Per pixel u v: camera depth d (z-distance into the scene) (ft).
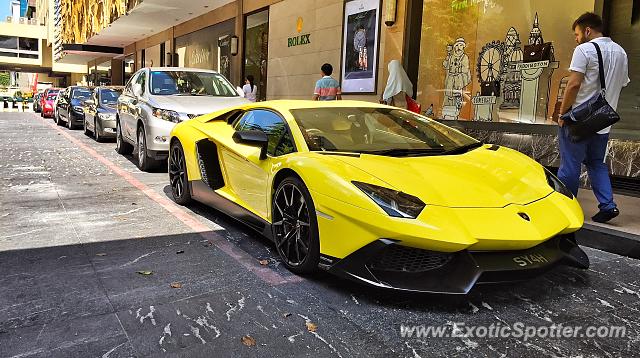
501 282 9.95
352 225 10.44
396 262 10.22
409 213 9.98
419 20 31.30
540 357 8.66
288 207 12.39
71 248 13.98
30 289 11.04
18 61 229.25
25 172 27.09
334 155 12.07
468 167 12.10
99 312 9.98
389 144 13.57
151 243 14.58
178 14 62.18
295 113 14.23
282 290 11.24
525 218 10.62
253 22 50.44
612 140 22.76
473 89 28.66
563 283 12.04
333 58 38.11
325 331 9.39
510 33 26.61
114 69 114.01
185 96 28.55
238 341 8.95
